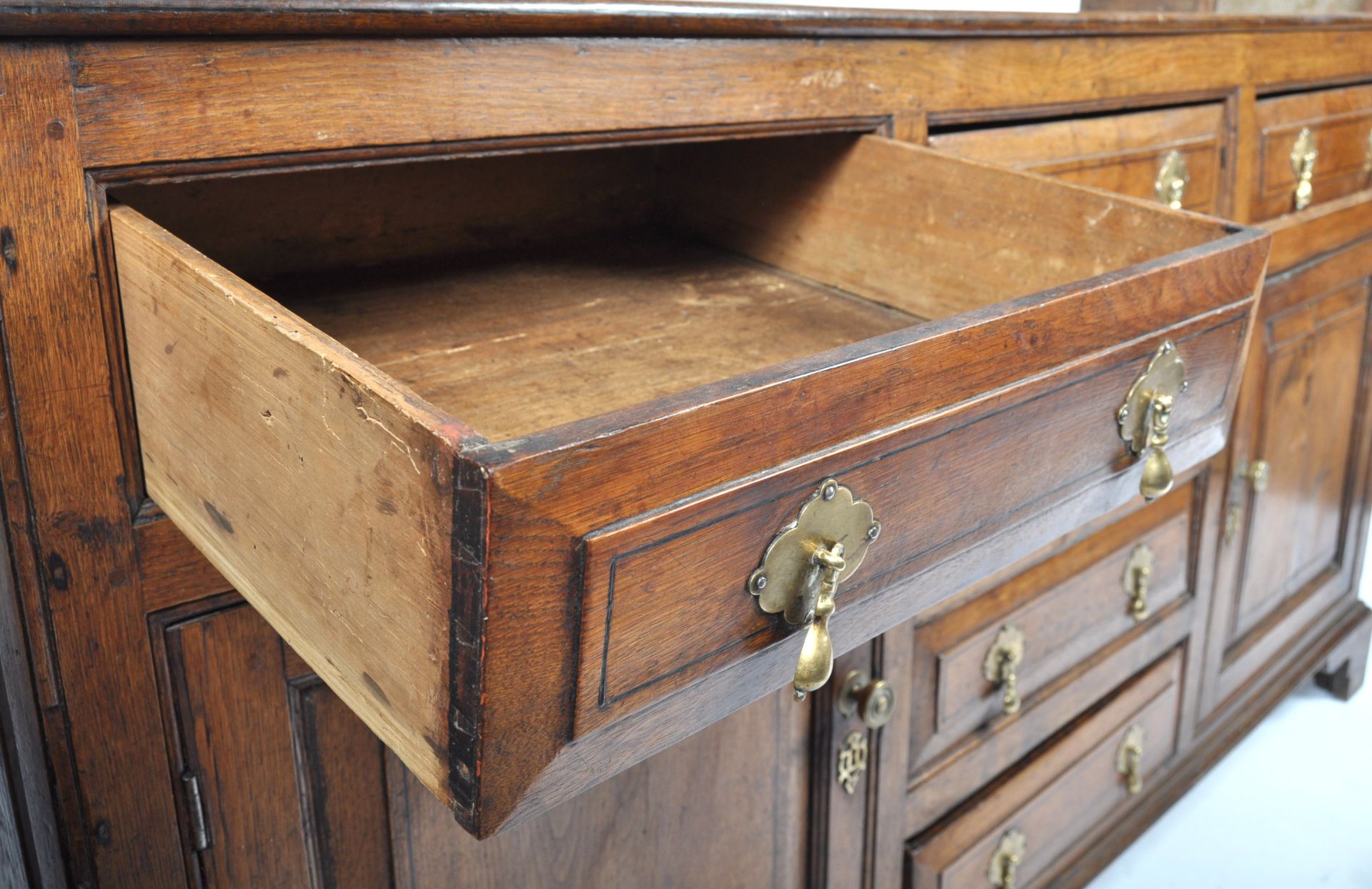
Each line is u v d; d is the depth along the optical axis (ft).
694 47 2.59
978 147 3.26
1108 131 3.64
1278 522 5.44
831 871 3.59
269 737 2.40
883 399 1.70
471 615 1.32
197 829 2.35
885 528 1.83
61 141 1.86
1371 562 7.67
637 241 3.48
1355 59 4.76
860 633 2.00
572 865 2.93
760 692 1.83
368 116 2.15
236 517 1.80
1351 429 5.81
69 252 1.92
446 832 2.70
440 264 3.15
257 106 2.02
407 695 1.50
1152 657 4.76
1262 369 4.81
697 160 3.43
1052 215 2.63
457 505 1.28
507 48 2.30
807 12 2.72
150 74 1.90
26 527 2.01
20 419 1.96
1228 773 5.67
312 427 1.51
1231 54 4.03
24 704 2.19
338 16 2.03
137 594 2.17
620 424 1.38
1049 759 4.29
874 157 2.95
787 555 1.67
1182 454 2.55
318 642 1.68
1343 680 6.27
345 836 2.56
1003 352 1.88
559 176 3.36
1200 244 2.41
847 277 3.08
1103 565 4.29
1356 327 5.48
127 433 2.08
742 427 1.51
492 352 2.54
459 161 3.14
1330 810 5.40
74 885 2.26
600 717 1.55
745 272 3.23
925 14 2.97
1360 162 5.05
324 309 2.75
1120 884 4.91
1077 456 2.19
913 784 3.76
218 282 1.64
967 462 1.92
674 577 1.53
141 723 2.24
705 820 3.21
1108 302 2.05
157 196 2.63
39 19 1.76
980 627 3.82
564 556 1.37
